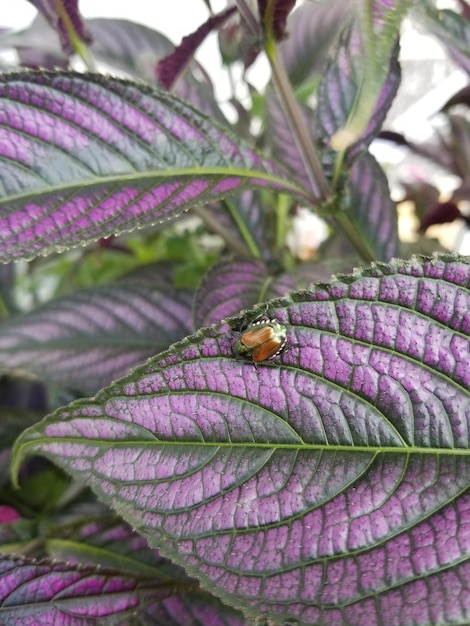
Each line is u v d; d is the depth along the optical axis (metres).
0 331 0.21
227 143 0.14
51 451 0.11
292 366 0.11
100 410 0.11
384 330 0.11
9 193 0.12
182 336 0.20
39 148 0.12
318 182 0.16
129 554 0.15
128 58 0.23
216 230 0.21
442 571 0.09
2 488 0.20
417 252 0.21
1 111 0.12
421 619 0.09
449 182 0.35
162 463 0.11
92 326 0.21
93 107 0.12
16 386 0.25
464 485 0.10
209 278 0.17
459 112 0.27
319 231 0.38
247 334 0.10
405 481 0.10
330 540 0.10
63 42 0.19
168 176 0.13
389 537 0.10
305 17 0.24
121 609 0.13
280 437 0.11
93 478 0.11
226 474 0.11
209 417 0.11
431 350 0.11
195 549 0.10
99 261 0.28
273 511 0.10
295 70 0.23
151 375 0.11
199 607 0.14
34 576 0.13
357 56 0.15
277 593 0.10
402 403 0.11
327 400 0.11
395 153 0.33
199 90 0.21
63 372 0.20
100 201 0.13
